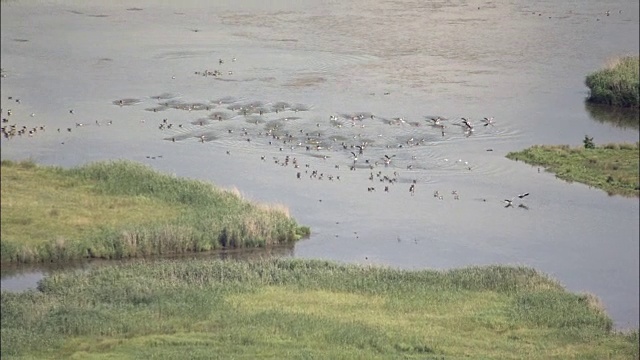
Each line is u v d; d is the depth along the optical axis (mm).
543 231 84000
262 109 113875
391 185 94000
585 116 114375
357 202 89875
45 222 81312
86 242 77562
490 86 124125
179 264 73625
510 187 93812
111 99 117688
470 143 105250
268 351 59812
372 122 110188
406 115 112625
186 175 95062
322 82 124250
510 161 100438
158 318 64312
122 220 82188
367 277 72062
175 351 59531
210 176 95000
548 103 118500
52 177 91062
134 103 116188
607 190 93188
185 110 113812
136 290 68250
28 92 119875
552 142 105875
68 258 76312
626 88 118125
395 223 85500
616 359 60594
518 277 72500
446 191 92812
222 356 58844
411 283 71500
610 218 86625
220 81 123938
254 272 72188
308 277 71812
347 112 113000
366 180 95062
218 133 106812
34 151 100812
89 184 89938
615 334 64812
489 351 61250
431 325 65062
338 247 80375
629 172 96938
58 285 69750
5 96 118062
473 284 71562
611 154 102062
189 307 65938
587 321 66125
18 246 76312
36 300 67125
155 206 85375
